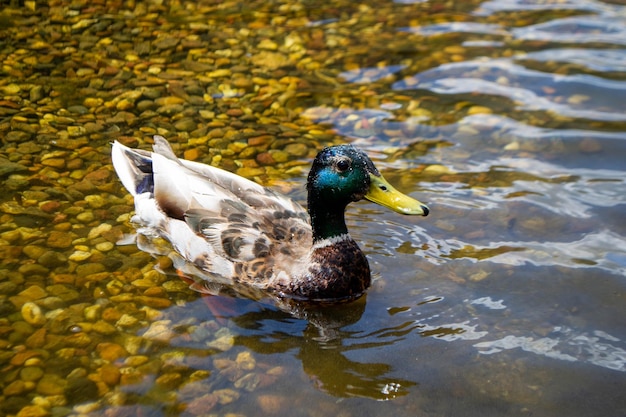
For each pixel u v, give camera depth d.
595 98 2.00
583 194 1.80
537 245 1.72
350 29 2.21
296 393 1.53
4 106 1.96
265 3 2.30
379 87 2.05
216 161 1.87
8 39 2.13
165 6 2.27
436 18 2.25
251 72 2.08
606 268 1.68
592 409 1.52
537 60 2.11
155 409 1.51
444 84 2.05
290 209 1.73
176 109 1.97
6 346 1.58
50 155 1.86
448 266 1.69
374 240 1.74
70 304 1.63
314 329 1.62
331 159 1.64
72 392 1.53
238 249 1.67
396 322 1.62
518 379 1.55
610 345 1.59
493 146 1.91
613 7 2.27
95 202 1.79
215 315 1.63
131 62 2.08
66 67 2.06
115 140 1.81
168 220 1.72
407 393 1.54
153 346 1.58
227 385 1.54
